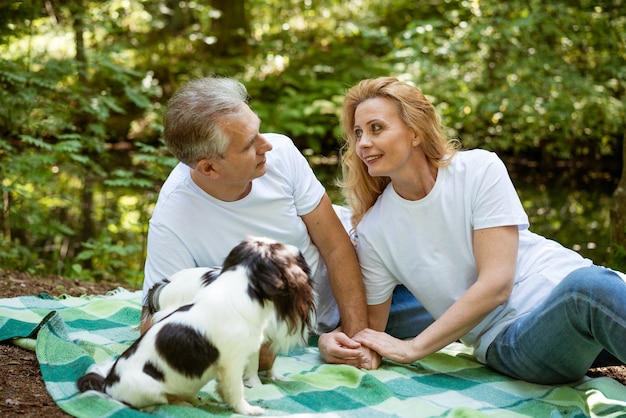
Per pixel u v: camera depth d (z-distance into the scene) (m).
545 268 3.00
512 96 9.77
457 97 10.12
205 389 2.67
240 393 2.37
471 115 10.23
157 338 2.33
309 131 11.88
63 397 2.49
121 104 12.02
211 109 2.70
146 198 7.22
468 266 2.97
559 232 7.67
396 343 2.96
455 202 2.90
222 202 3.01
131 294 4.20
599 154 11.32
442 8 12.13
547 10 9.62
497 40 9.87
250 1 15.32
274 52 13.84
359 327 3.13
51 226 6.45
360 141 2.91
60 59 7.33
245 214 3.04
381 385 2.74
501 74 9.77
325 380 2.83
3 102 6.32
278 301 2.38
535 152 11.70
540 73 9.77
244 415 2.37
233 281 2.35
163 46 14.05
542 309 2.75
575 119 10.16
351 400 2.63
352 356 3.00
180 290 2.67
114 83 10.74
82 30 7.70
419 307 3.45
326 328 3.43
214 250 3.05
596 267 2.65
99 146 7.25
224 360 2.32
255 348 2.36
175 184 3.10
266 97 13.07
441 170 2.94
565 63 9.84
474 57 10.16
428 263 2.99
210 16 14.23
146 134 12.02
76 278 5.70
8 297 4.17
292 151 3.21
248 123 2.75
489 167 2.89
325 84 12.73
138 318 3.65
